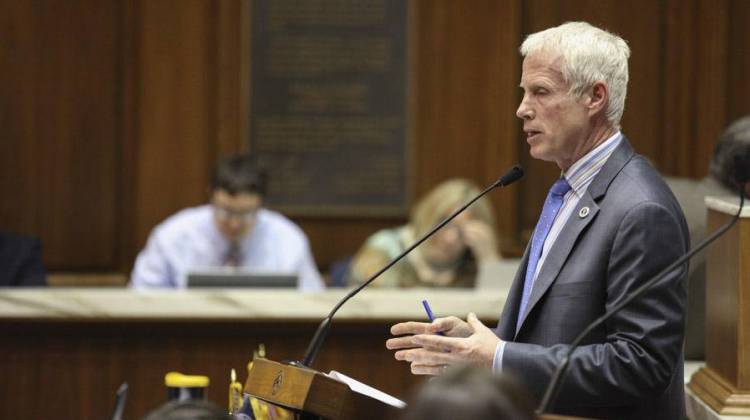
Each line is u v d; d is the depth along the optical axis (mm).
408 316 14141
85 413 14281
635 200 7961
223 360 14305
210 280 15664
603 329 8000
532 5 20594
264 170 18375
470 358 7848
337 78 20625
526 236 20641
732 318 9219
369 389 7797
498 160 20672
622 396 7719
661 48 20609
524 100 8453
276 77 20594
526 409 4688
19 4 20172
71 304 14086
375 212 20812
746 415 8938
